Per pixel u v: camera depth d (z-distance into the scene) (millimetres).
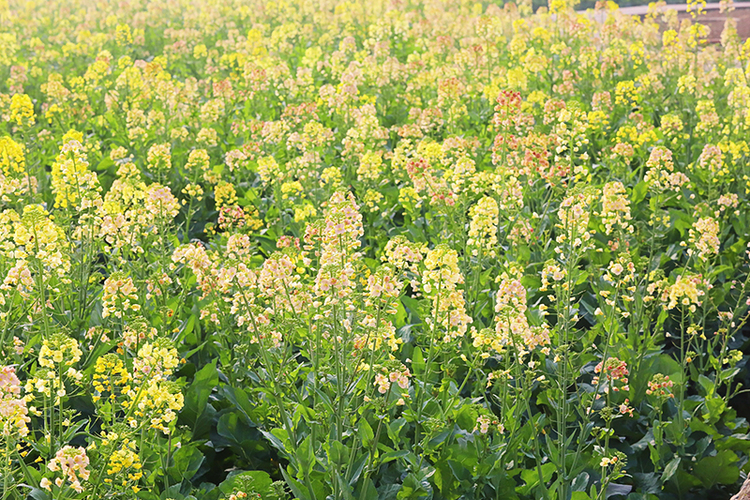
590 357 5938
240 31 21375
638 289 6609
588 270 6848
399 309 6184
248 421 5445
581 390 5953
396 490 4711
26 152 9211
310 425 4770
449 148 8672
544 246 7402
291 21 21984
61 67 17234
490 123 10961
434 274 4945
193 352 6020
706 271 6633
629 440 5895
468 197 7531
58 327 5453
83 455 3803
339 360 4754
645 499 5215
